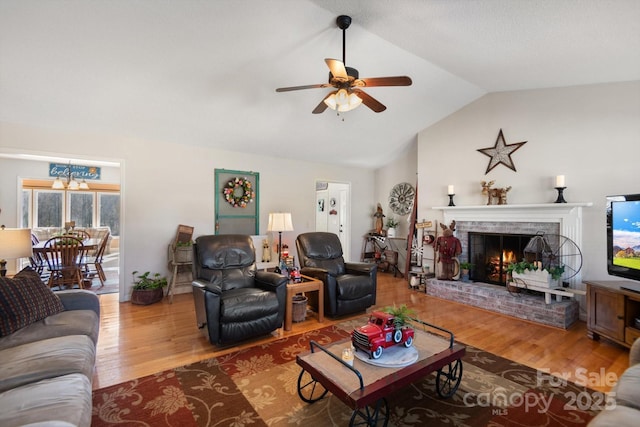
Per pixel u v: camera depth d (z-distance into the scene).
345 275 3.92
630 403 1.34
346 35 2.82
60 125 3.80
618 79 3.29
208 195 4.92
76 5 2.26
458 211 4.69
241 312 2.77
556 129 3.79
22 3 2.19
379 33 2.79
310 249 4.09
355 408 1.49
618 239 2.83
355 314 3.80
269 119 4.31
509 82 3.74
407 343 2.05
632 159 3.27
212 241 3.47
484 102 4.43
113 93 3.33
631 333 2.63
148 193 4.44
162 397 2.03
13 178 6.58
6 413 1.16
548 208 3.74
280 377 2.30
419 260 5.37
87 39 2.58
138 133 4.23
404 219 6.31
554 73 3.27
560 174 3.74
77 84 3.12
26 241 2.44
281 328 3.28
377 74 3.58
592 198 3.50
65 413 1.19
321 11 2.46
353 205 6.68
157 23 2.49
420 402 2.01
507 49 2.79
